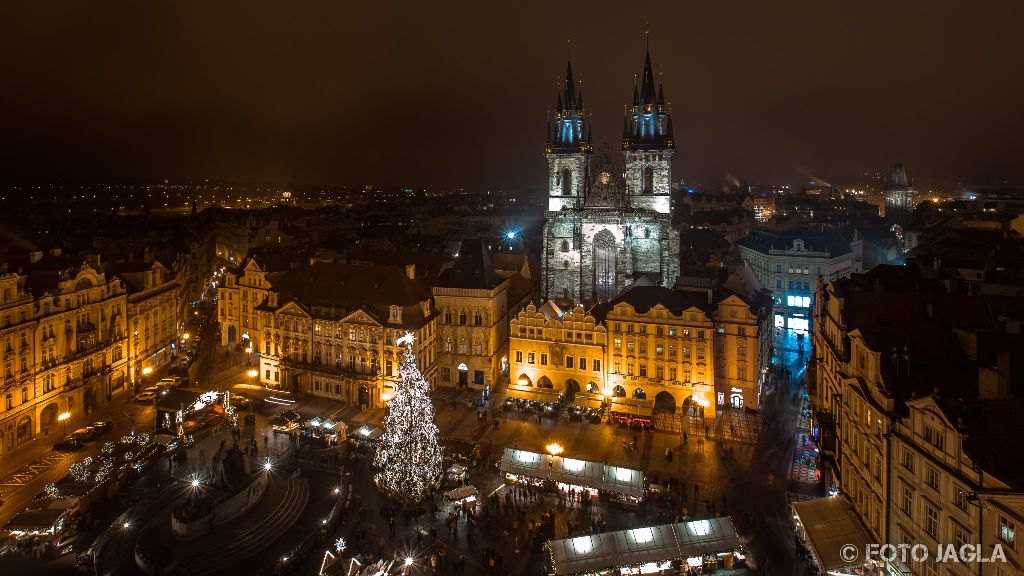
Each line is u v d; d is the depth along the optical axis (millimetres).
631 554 67750
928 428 54062
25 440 101000
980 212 178250
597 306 132125
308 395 125375
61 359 108312
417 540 75688
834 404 78062
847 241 180625
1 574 50719
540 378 126875
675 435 106438
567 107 162375
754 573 68875
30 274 109875
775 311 168875
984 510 46562
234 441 101812
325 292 128750
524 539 76375
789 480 90062
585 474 83812
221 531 73250
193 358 148500
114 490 85000
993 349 61125
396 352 117500
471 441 104688
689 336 114438
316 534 75000
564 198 164250
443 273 140125
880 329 67750
